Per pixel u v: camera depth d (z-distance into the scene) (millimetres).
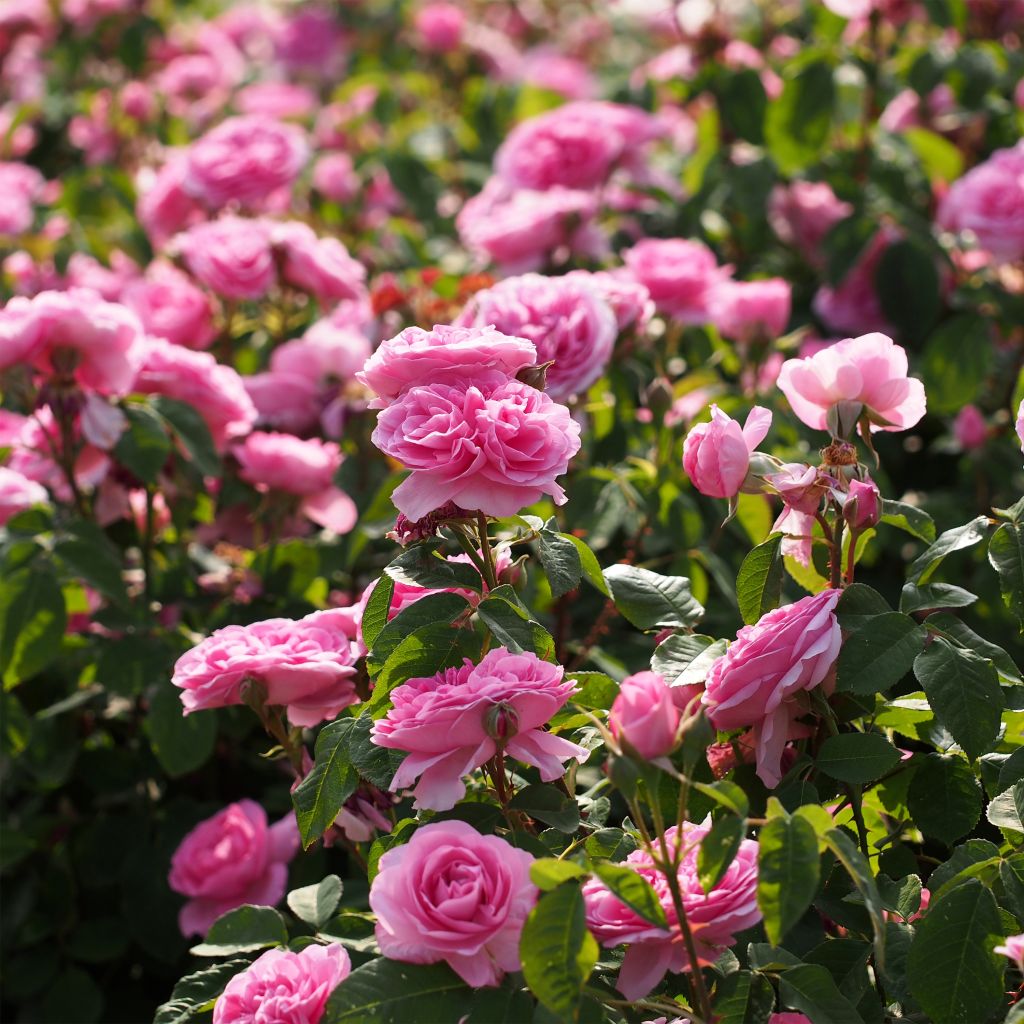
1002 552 1494
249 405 1944
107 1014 1991
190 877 1835
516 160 2537
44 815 2031
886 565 2195
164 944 1915
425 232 3104
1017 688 1527
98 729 2086
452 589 1537
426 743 1413
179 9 4844
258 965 1468
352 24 4445
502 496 1444
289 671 1540
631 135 2604
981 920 1410
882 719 1539
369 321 2199
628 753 1351
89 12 3955
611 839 1466
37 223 3154
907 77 2711
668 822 1514
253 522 2029
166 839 1943
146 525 1975
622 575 1568
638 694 1349
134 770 2016
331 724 1526
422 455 1446
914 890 1479
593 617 1990
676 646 1520
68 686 2031
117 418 1841
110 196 3080
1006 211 2273
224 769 2059
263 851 1824
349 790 1512
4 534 1916
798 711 1496
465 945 1359
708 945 1412
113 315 1815
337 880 1585
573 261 2270
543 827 1569
